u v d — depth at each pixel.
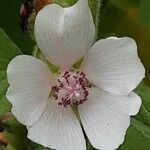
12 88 0.11
